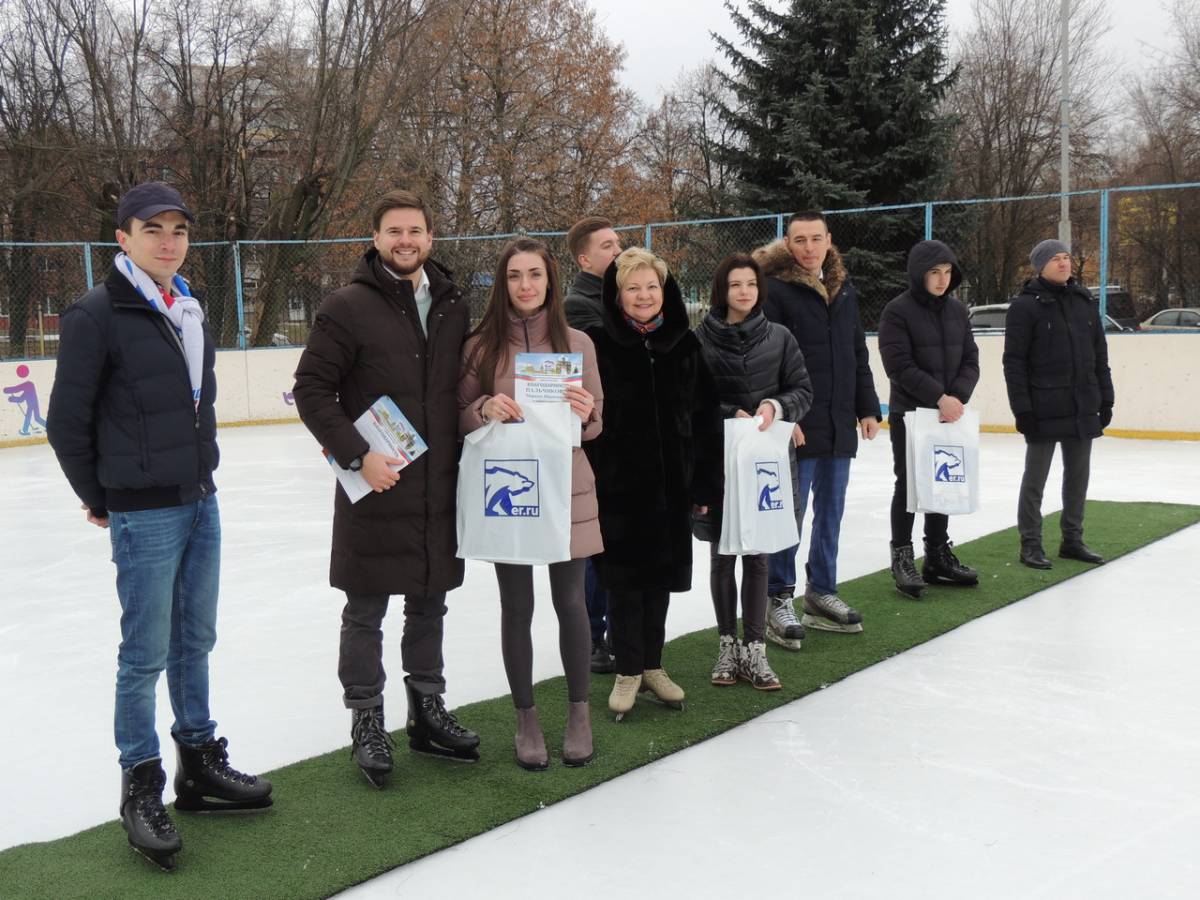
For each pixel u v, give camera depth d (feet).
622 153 86.58
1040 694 12.08
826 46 71.15
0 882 8.02
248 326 51.11
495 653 14.20
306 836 8.74
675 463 11.17
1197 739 10.69
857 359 14.73
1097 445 35.60
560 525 9.70
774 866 8.23
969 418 15.72
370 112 69.21
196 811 9.20
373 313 9.66
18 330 43.70
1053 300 17.76
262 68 76.28
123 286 8.23
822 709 11.76
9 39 67.46
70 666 13.96
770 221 45.62
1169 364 36.47
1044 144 97.91
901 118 67.72
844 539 21.44
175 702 9.12
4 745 11.24
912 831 8.80
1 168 67.15
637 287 10.62
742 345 12.59
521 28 80.64
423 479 9.84
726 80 74.38
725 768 10.19
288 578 18.74
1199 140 87.86
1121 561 18.67
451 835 8.73
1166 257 44.57
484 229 81.51
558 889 7.91
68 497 29.09
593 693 12.42
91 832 8.98
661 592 11.70
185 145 75.46
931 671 13.00
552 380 9.83
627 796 9.59
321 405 9.50
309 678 13.23
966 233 57.72
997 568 18.20
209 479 8.81
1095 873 8.04
